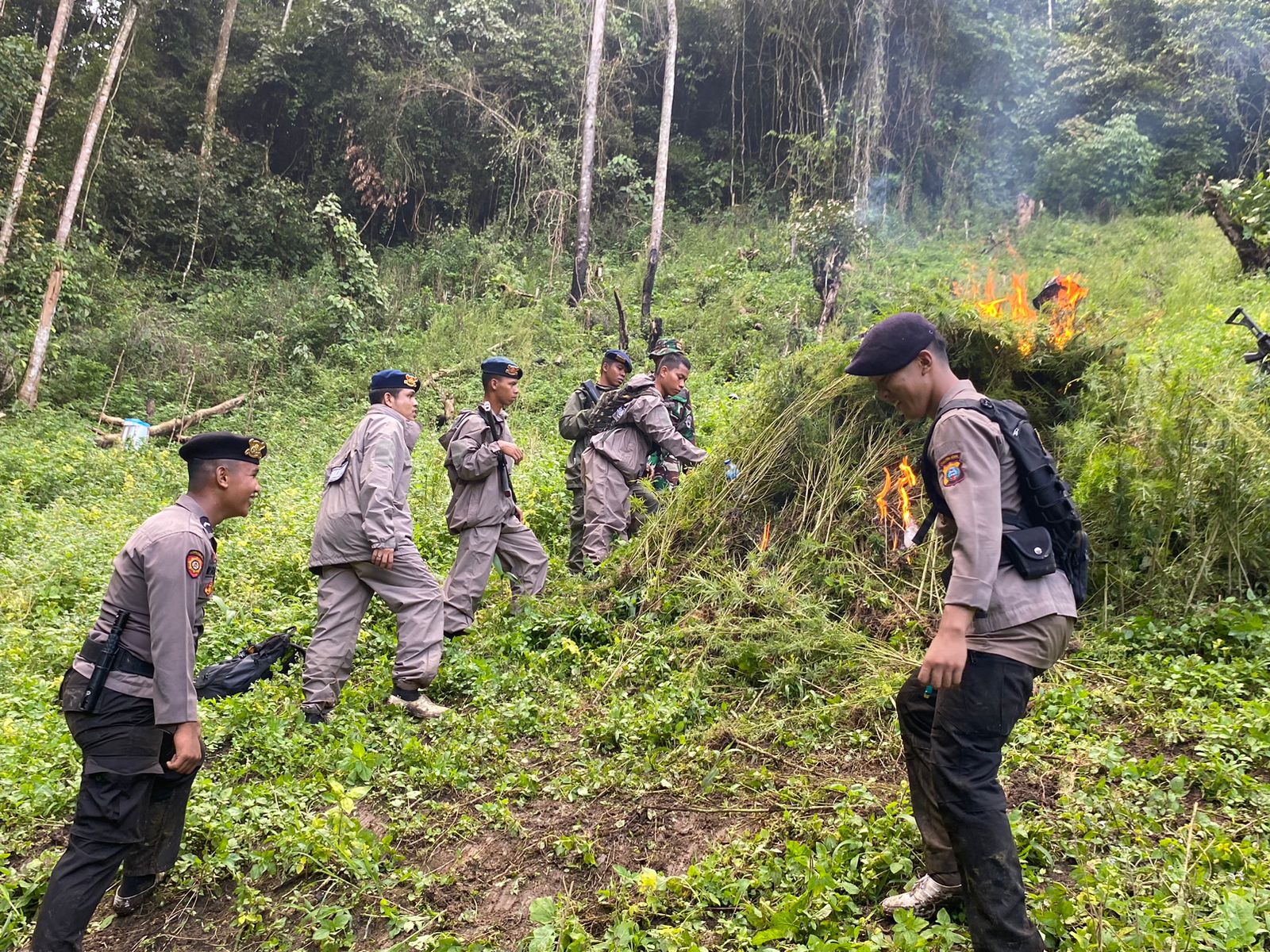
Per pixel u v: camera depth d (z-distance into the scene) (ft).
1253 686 12.69
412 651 15.14
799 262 59.72
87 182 65.46
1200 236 54.34
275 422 47.14
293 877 11.16
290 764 13.48
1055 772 11.18
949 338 17.24
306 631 18.08
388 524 14.96
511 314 59.11
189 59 82.23
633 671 15.52
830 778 11.88
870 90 72.18
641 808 11.78
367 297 61.52
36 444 38.65
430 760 13.33
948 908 9.11
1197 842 9.48
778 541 17.34
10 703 15.53
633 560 18.58
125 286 62.54
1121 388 16.39
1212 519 14.90
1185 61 73.92
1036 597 7.88
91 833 9.22
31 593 21.57
